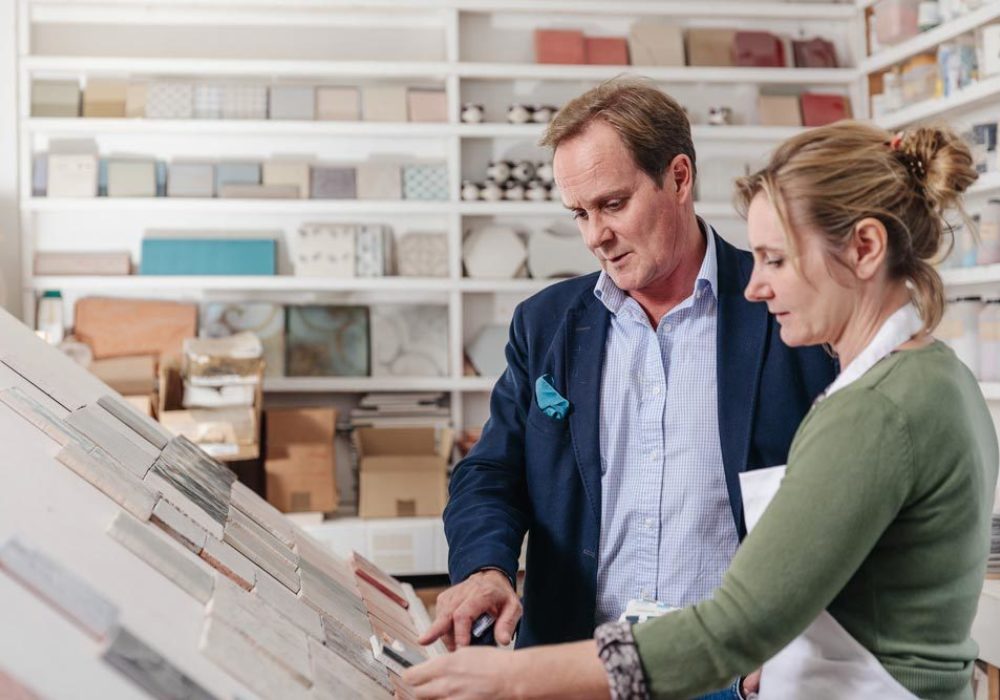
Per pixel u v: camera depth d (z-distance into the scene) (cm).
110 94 475
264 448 449
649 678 102
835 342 115
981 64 381
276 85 482
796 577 101
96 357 468
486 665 107
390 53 497
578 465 171
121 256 474
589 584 170
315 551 188
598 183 161
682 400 169
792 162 110
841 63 510
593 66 488
